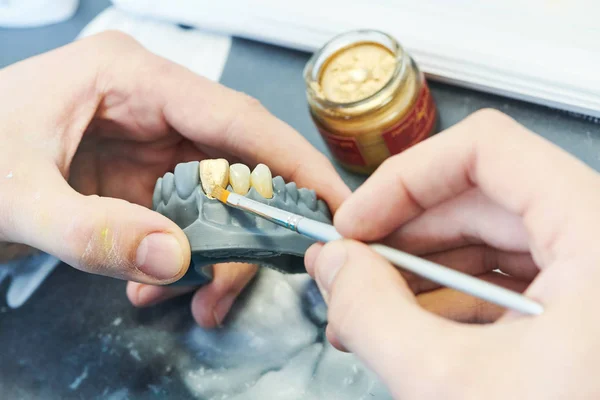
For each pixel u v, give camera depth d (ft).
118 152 1.25
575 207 0.74
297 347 1.10
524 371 0.68
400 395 0.73
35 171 1.00
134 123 1.19
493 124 0.82
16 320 1.20
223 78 1.39
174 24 1.45
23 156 1.02
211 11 1.39
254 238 0.91
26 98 1.10
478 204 0.89
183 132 1.18
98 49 1.16
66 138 1.10
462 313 0.95
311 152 1.15
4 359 1.17
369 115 1.12
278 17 1.34
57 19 1.54
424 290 0.97
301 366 1.08
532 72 1.19
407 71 1.15
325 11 1.32
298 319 1.12
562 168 0.76
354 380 1.05
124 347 1.15
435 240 0.94
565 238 0.73
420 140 1.20
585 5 1.19
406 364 0.72
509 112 1.24
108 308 1.19
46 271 1.24
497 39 1.22
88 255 0.94
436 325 0.73
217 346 1.12
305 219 0.87
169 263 0.91
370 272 0.78
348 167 1.25
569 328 0.69
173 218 0.95
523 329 0.71
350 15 1.31
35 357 1.16
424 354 0.72
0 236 1.03
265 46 1.41
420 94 1.17
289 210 0.97
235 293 1.14
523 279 0.95
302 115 1.33
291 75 1.37
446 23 1.25
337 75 1.20
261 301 1.14
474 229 0.91
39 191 0.97
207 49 1.42
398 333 0.73
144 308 1.17
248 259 1.00
